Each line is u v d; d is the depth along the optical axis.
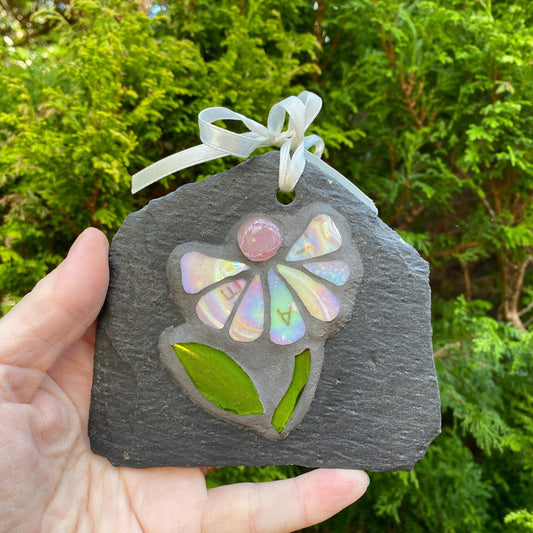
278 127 0.15
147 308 0.15
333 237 0.15
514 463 0.25
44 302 0.14
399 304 0.15
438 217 0.29
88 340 0.17
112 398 0.15
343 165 0.25
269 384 0.15
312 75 0.25
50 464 0.15
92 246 0.15
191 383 0.15
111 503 0.16
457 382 0.23
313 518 0.16
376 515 0.26
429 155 0.23
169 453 0.15
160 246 0.15
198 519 0.16
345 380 0.15
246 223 0.15
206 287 0.15
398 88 0.23
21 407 0.14
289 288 0.15
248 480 0.22
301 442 0.15
